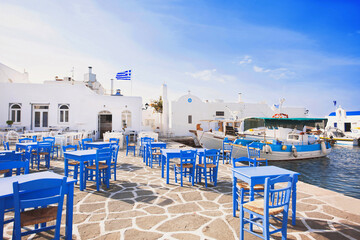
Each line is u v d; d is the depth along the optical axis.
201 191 6.19
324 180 11.70
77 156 6.23
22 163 4.14
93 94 22.06
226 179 7.59
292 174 4.20
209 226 4.11
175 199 5.52
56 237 3.03
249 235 3.80
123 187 6.53
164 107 31.55
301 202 5.39
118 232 3.84
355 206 5.13
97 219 4.35
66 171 6.73
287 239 3.66
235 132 20.06
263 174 4.11
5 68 23.52
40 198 2.91
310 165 15.70
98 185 6.18
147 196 5.73
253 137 18.23
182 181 7.01
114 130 22.45
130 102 22.98
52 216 3.16
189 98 30.38
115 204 5.16
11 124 19.41
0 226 2.85
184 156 6.71
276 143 16.30
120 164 10.22
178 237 3.70
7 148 8.74
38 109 20.97
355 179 11.91
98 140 21.27
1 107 20.16
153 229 3.96
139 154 12.85
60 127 21.08
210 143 19.02
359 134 29.95
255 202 3.77
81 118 21.69
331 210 4.89
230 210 4.86
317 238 3.70
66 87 21.42
